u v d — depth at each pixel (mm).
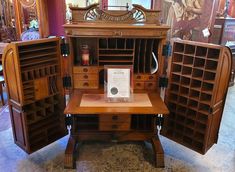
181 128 1903
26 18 2887
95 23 1701
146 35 1684
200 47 1604
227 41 3580
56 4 2918
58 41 1713
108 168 1780
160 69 1831
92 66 1814
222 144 2102
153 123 1948
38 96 1692
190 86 1711
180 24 2969
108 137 1960
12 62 1498
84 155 1926
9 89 1639
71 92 1830
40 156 1901
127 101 1688
